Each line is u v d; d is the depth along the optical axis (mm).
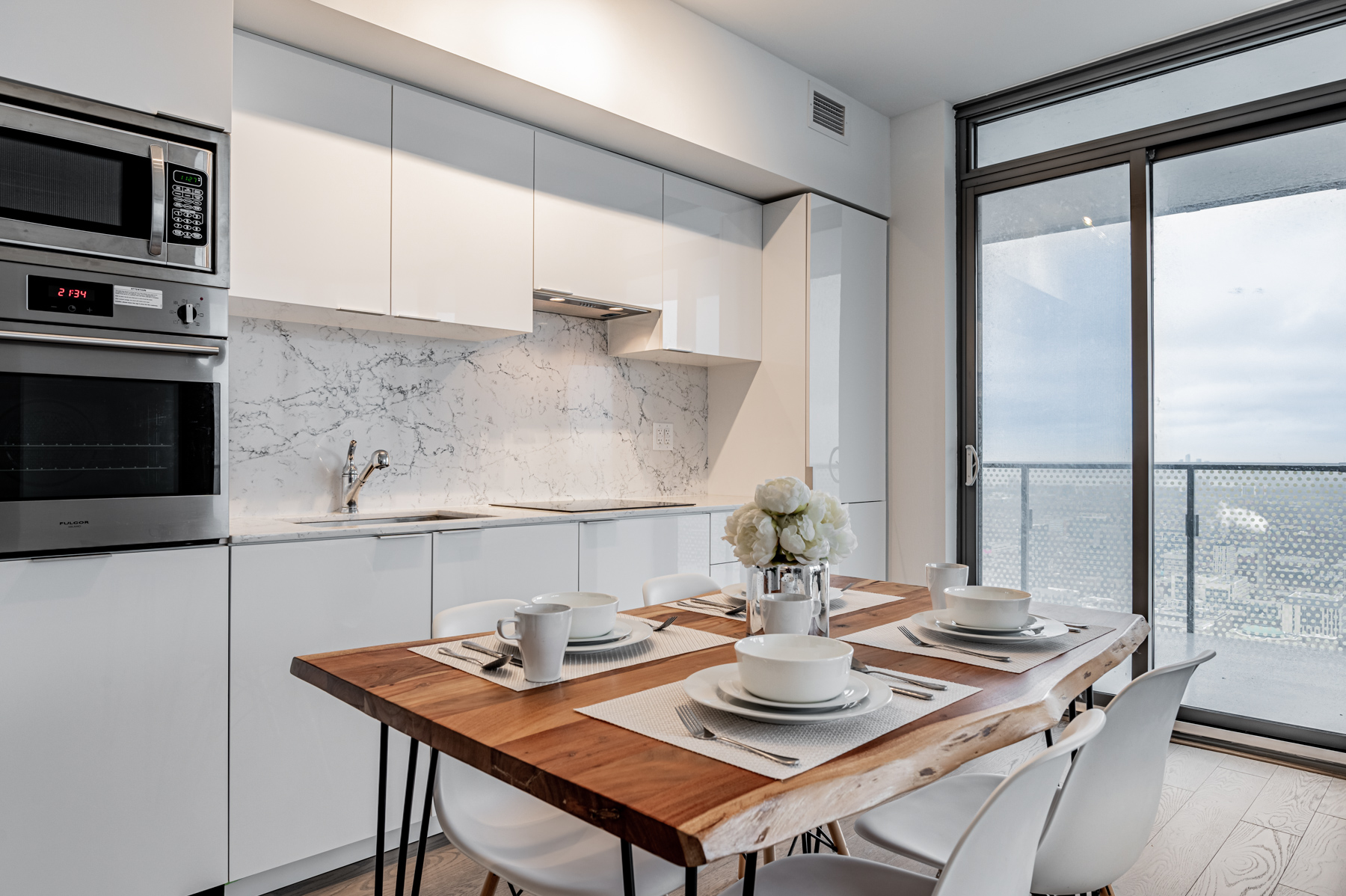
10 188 1654
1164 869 2094
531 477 3188
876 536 3812
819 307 3535
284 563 1985
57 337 1676
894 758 885
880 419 3855
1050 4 2939
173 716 1813
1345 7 2816
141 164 1813
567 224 2863
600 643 1342
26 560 1632
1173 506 3201
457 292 2549
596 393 3434
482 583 2381
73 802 1685
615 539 2783
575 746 903
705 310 3389
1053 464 3500
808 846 1865
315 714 2031
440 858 2195
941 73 3488
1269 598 2984
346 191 2312
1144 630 1629
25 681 1630
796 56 3334
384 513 2619
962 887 851
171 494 1849
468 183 2588
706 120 3027
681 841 691
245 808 1918
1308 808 2457
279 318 2451
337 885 2035
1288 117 2951
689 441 3820
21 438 1668
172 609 1813
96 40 1753
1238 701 3045
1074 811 1142
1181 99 3201
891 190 3932
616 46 2729
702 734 936
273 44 2188
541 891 1164
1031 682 1189
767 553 1424
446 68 2391
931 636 1484
